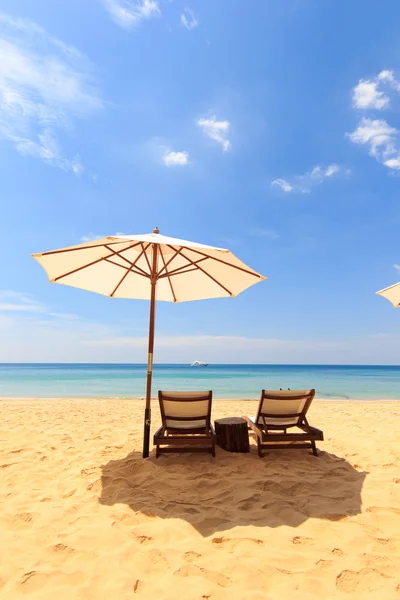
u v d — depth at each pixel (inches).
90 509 107.9
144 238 123.8
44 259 147.6
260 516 103.3
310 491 121.2
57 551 84.8
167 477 134.9
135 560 81.5
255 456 160.1
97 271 175.5
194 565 79.0
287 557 82.2
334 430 229.8
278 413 163.5
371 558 82.0
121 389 797.2
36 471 143.9
